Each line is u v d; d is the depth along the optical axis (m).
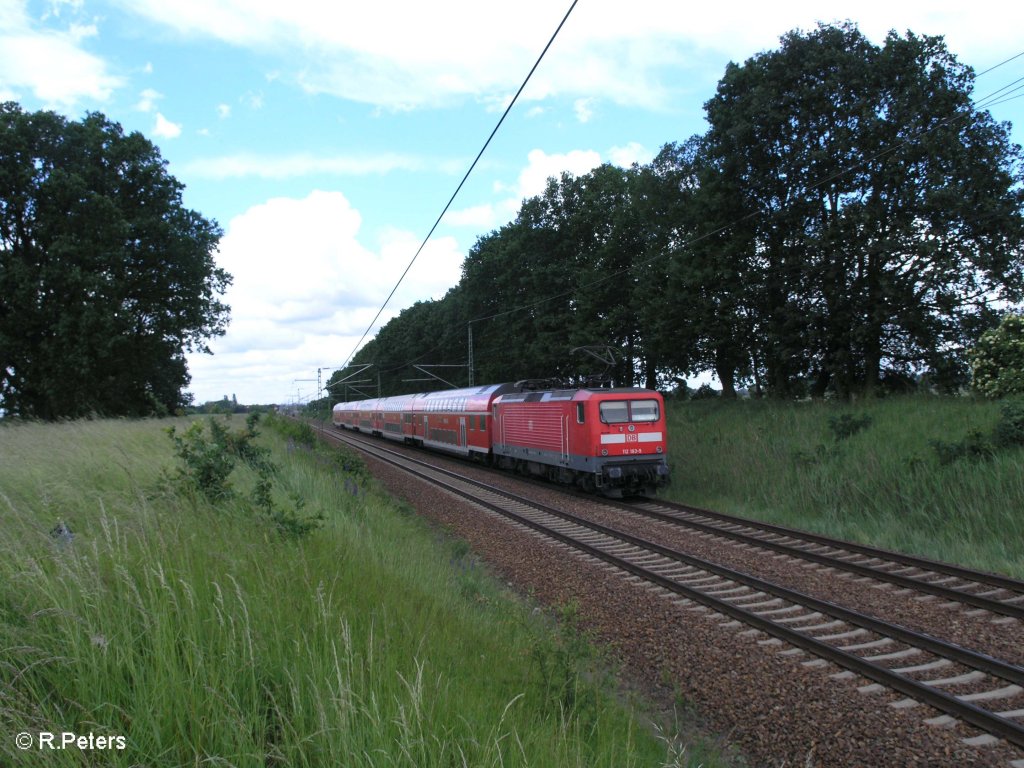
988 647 6.71
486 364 44.06
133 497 6.44
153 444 11.29
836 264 21.73
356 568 6.26
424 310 75.19
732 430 21.83
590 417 17.59
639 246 32.22
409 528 12.56
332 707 3.33
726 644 7.02
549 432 20.14
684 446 21.91
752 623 7.54
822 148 22.22
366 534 9.30
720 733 5.44
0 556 4.32
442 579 8.27
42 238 28.23
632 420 17.80
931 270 21.20
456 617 6.37
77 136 29.89
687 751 5.11
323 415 83.56
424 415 35.97
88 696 3.18
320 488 12.27
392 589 6.09
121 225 28.27
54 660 3.40
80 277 26.47
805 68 22.64
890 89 21.86
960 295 21.84
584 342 32.25
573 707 4.79
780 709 5.62
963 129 20.59
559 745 3.95
